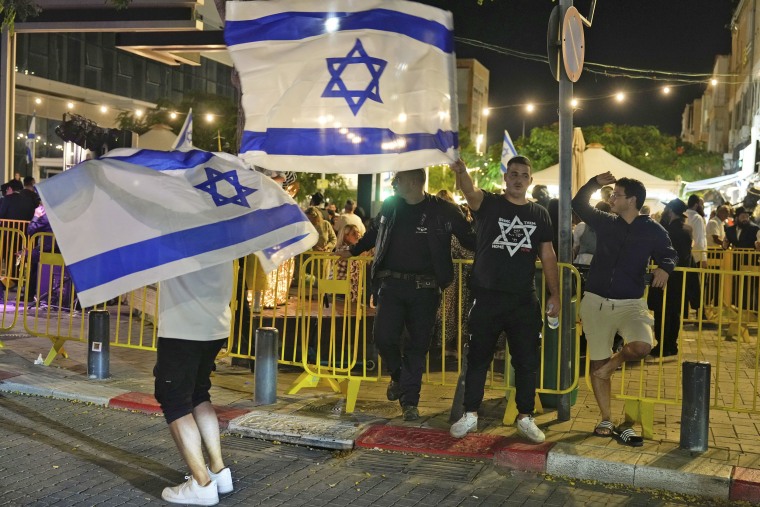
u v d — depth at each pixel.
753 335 12.12
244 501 5.30
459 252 9.17
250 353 8.09
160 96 61.66
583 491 5.66
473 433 6.52
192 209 5.05
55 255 8.55
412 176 6.65
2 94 17.48
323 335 8.46
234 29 5.72
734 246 14.38
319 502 5.31
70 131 14.20
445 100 5.66
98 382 7.94
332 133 5.65
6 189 14.45
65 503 5.14
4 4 11.87
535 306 6.32
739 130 51.25
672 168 56.97
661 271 6.35
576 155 13.43
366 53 5.62
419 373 6.88
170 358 5.18
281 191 5.44
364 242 7.22
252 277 8.20
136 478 5.64
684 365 6.12
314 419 6.86
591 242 10.64
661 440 6.39
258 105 5.72
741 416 7.23
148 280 4.90
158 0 15.20
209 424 5.41
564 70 6.59
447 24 5.67
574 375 7.00
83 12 15.46
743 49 50.84
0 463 5.85
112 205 4.97
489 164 51.06
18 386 7.76
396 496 5.45
